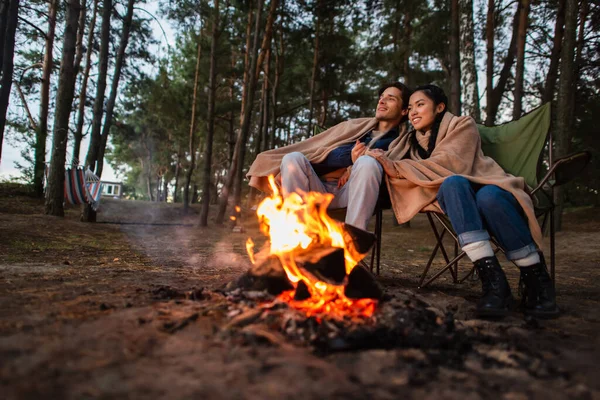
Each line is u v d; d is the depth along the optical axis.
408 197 2.45
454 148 2.41
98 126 10.74
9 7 8.52
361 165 2.46
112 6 11.55
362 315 1.60
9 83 8.59
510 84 13.13
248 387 1.01
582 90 13.05
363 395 1.01
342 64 17.48
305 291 1.74
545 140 2.57
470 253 2.03
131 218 14.32
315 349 1.30
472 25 8.58
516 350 1.42
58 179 9.80
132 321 1.48
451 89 9.80
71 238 6.18
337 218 2.82
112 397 0.93
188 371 1.09
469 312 2.03
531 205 2.07
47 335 1.31
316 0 14.41
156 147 35.44
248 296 1.73
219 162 29.94
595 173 14.48
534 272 2.04
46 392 0.94
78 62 14.23
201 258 4.37
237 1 13.38
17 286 2.16
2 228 6.25
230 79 20.16
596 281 3.61
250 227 12.44
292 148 3.00
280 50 17.33
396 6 12.54
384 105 2.95
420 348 1.40
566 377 1.21
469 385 1.11
